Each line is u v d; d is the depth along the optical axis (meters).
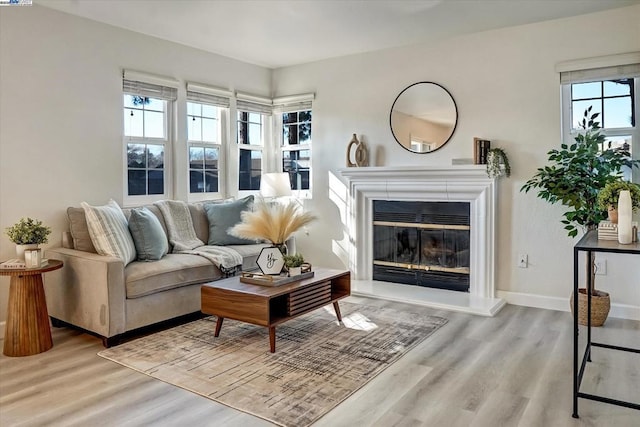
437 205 4.63
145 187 4.48
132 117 4.36
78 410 2.33
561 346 3.18
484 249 4.30
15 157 3.52
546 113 4.06
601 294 3.67
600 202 2.58
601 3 3.61
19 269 3.02
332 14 3.83
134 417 2.26
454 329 3.55
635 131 3.80
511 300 4.28
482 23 4.07
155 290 3.44
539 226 4.12
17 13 3.50
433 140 4.64
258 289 3.13
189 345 3.23
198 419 2.24
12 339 3.04
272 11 3.76
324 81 5.32
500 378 2.68
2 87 3.44
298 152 5.63
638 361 2.91
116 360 2.97
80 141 3.90
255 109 5.52
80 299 3.33
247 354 3.06
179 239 4.20
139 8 3.69
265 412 2.30
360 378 2.68
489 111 4.32
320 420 2.22
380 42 4.63
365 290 4.62
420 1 3.54
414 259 4.84
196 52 4.81
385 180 4.79
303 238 5.56
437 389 2.54
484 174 4.18
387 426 2.17
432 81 4.62
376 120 4.99
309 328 3.58
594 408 2.32
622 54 3.71
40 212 3.67
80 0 3.52
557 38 3.98
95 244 3.43
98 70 4.01
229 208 4.61
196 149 4.95
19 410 2.33
